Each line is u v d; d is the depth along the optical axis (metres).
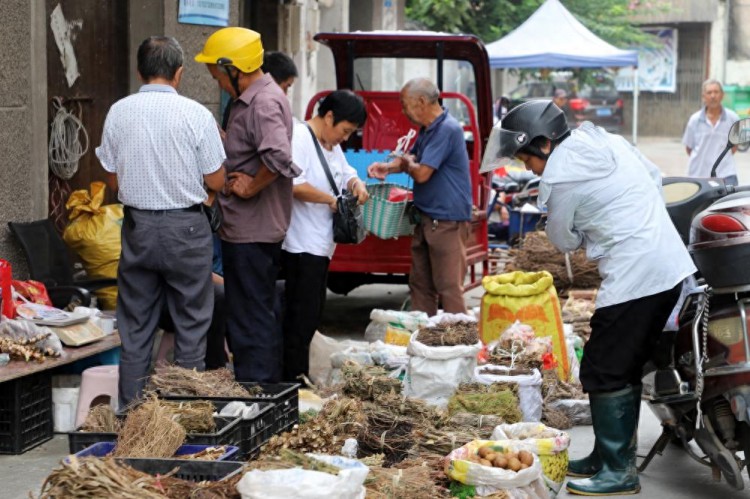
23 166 9.38
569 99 42.34
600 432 7.07
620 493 7.05
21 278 9.35
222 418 6.33
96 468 4.99
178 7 11.83
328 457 5.64
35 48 9.55
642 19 56.25
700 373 6.54
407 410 6.98
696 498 7.02
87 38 11.09
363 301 14.53
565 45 26.42
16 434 7.59
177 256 7.43
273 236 8.25
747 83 57.03
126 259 7.50
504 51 26.66
